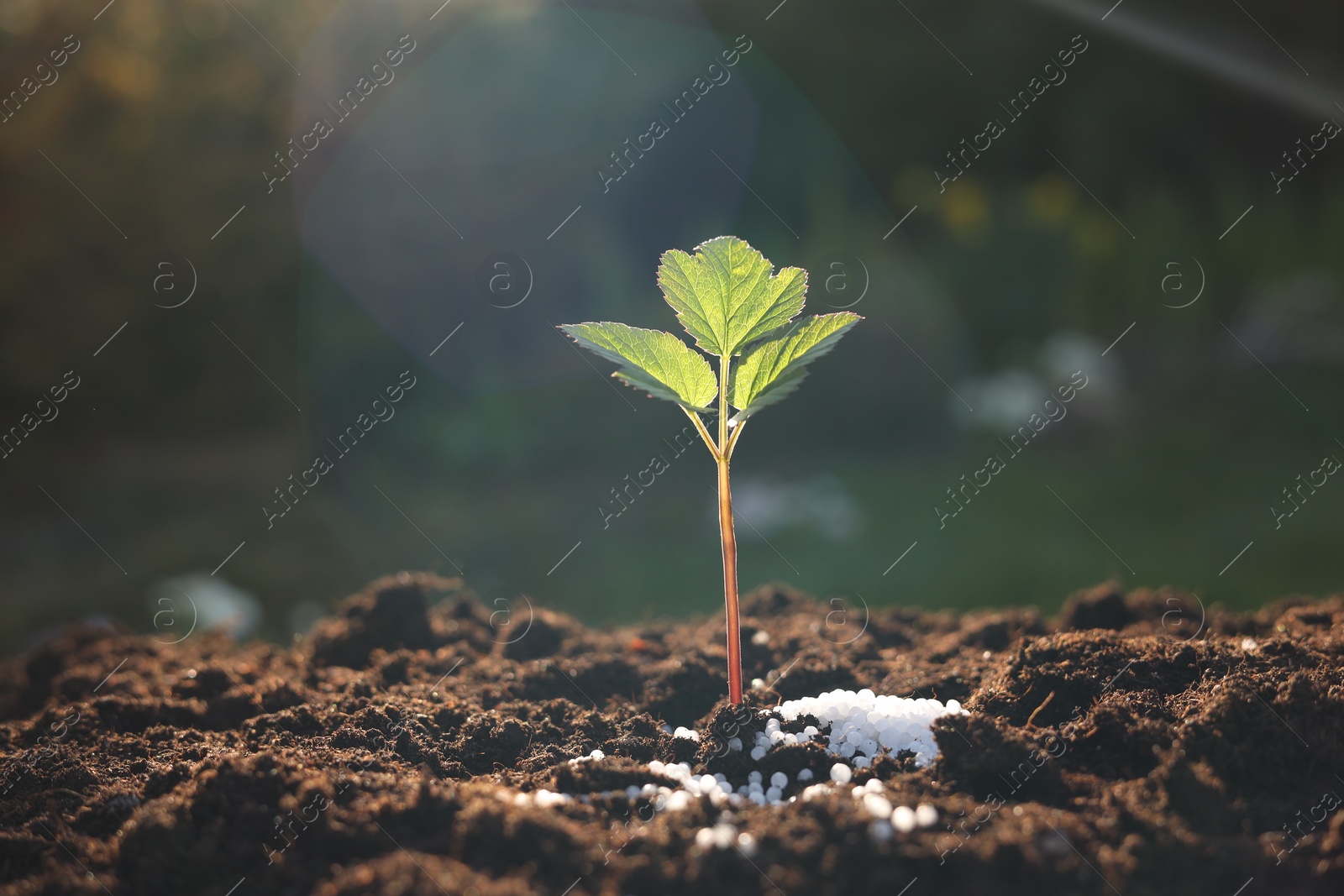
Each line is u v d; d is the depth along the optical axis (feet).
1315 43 39.24
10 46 31.37
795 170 37.78
